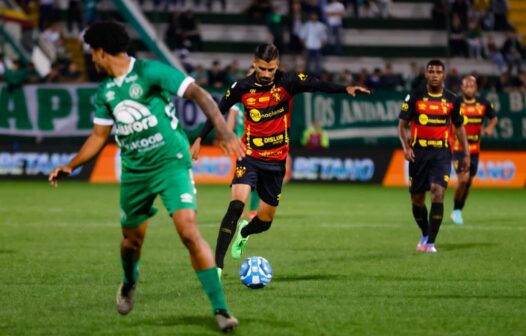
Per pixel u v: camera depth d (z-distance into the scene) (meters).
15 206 49.88
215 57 89.38
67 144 71.88
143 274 26.20
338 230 39.44
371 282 24.80
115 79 17.67
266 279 23.58
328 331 18.28
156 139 17.83
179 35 84.00
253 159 25.94
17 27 83.50
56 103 71.75
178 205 17.84
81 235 36.62
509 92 73.44
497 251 32.16
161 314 20.06
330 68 90.00
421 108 32.19
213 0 94.94
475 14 93.19
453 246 33.75
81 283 24.53
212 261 17.95
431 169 32.16
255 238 36.19
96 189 63.59
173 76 17.36
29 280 25.05
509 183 72.38
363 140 73.56
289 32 85.56
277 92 25.53
